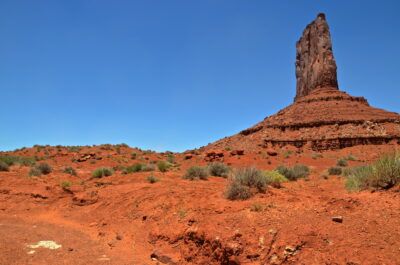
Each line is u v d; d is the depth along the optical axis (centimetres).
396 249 450
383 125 6631
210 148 8462
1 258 641
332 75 10344
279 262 506
